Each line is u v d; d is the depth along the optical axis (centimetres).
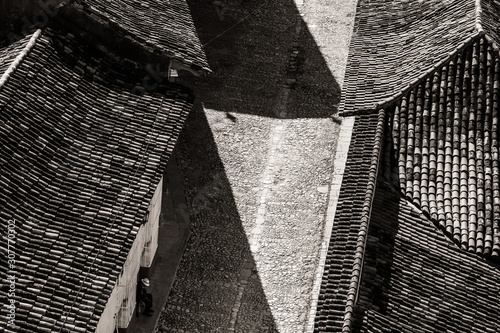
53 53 2900
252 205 3634
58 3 2978
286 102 4228
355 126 2892
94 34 3038
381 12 3431
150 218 3059
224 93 4241
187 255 3378
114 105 2920
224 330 3083
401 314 2336
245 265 3353
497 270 2555
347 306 2242
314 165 3850
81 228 2541
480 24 3011
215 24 4725
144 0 3256
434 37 3119
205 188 3697
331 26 4838
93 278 2434
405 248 2523
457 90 2875
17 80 2731
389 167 2759
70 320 2316
